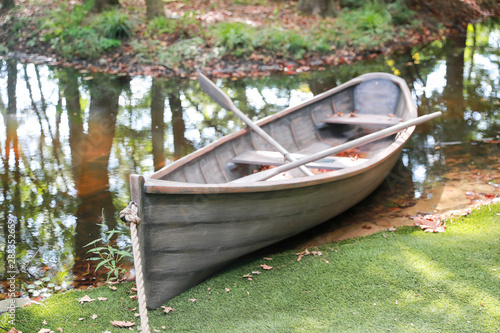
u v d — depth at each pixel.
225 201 3.06
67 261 3.70
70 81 9.30
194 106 7.66
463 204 4.29
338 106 5.75
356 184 3.93
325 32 11.39
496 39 11.83
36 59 11.04
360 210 4.38
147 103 7.87
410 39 11.96
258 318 2.85
